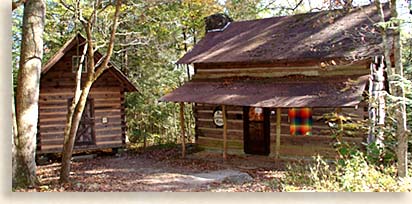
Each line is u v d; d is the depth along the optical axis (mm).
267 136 12820
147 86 17828
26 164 8023
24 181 7953
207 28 16031
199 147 14484
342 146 10078
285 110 12422
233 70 13500
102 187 8297
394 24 8969
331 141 11508
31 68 8250
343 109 11305
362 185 7152
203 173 10633
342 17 12781
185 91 13461
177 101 12742
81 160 13148
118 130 14117
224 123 12023
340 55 11023
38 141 12812
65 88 13258
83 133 13594
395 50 8203
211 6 18156
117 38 15898
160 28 16828
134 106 17609
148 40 15195
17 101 8164
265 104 10883
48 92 13031
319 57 11359
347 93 10328
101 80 13844
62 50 12773
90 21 8578
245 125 13258
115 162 12719
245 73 13219
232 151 13570
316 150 11789
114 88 14094
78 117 8719
